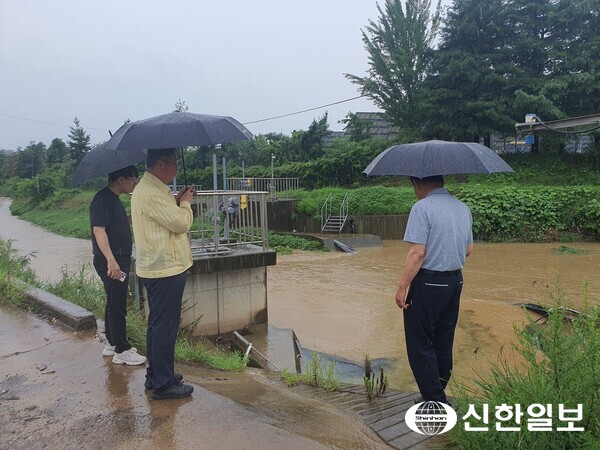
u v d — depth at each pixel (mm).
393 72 28312
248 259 6863
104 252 3721
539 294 9680
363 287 10750
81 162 3883
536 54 26016
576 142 27328
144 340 4746
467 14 25766
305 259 15156
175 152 3312
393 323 7812
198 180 34719
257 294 7164
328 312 8555
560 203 19125
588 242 18203
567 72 25312
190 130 3016
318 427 3078
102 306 6227
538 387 2479
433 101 26203
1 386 3703
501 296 9562
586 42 25031
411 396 3975
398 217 20297
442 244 3043
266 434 2898
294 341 6547
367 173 3340
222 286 6871
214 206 7055
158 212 3092
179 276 3244
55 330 5066
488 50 26109
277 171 31203
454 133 26203
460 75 25578
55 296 5883
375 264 13969
